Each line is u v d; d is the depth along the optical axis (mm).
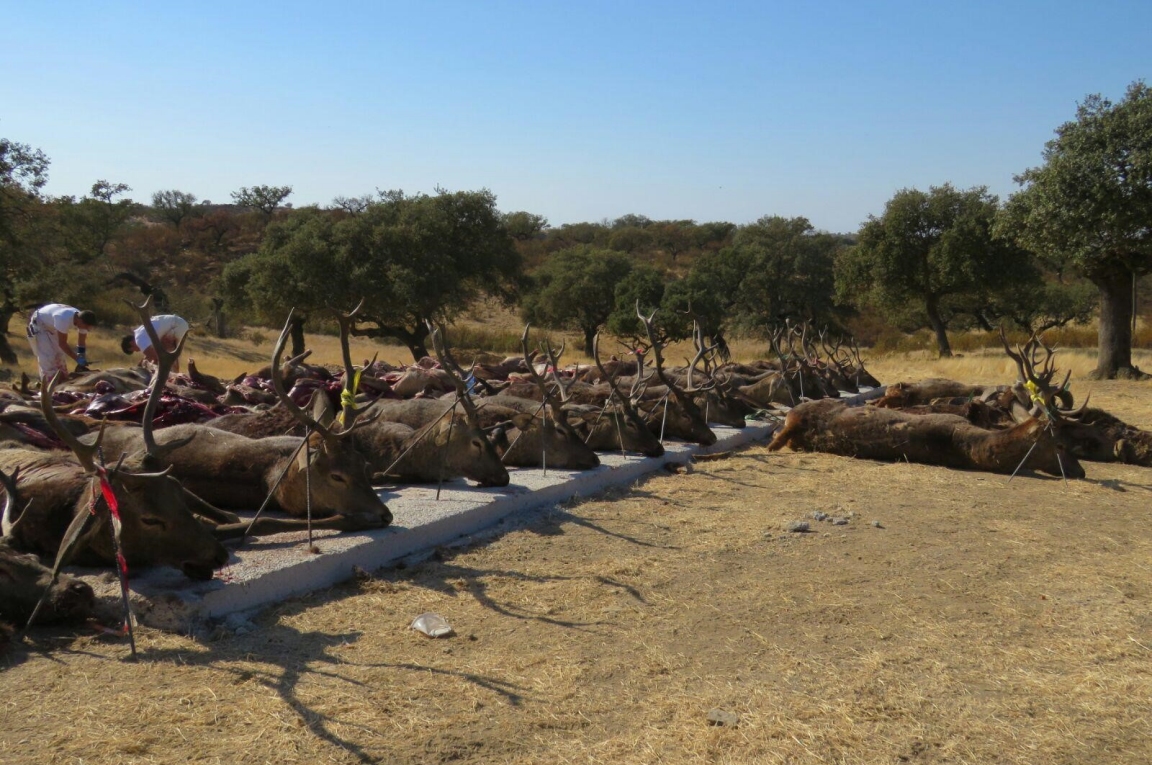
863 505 9953
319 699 4762
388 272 35469
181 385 12312
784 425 13859
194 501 6465
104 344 34219
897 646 5879
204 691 4770
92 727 4355
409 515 7793
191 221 71312
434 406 10383
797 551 8039
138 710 4535
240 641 5465
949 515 9547
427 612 6113
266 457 7387
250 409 11266
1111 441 13117
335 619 5914
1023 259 37125
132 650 5086
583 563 7410
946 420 12367
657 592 6785
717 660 5574
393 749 4332
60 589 5316
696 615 6336
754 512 9469
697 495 10234
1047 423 11383
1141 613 6574
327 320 39562
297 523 6836
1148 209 23328
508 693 4973
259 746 4281
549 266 54688
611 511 9273
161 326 13344
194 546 5727
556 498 9492
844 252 43281
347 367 7336
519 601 6449
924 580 7277
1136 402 20578
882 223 39281
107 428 7887
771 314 51688
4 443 7164
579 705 4879
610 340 52219
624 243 91625
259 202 73938
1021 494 10656
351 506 7148
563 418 10539
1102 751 4574
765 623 6227
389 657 5367
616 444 11758
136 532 5637
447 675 5160
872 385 22547
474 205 38906
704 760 4352
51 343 12914
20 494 5926
